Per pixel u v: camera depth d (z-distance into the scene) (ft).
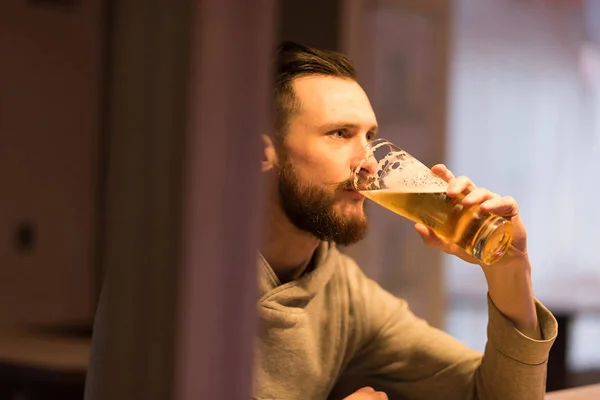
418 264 9.99
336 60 3.98
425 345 4.42
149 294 1.65
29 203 7.26
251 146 1.68
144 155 1.65
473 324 15.35
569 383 12.67
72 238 7.64
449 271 15.56
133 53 1.66
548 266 16.01
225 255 1.65
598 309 15.79
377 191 3.56
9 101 7.04
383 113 9.59
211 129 1.62
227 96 1.64
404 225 9.90
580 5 15.79
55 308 7.44
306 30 8.59
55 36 7.20
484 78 15.49
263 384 3.89
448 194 3.38
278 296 3.87
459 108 15.40
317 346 4.16
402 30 9.70
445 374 4.35
